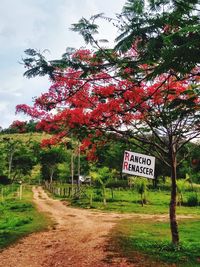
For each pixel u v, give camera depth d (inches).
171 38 211.3
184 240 619.8
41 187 3336.6
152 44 223.5
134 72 285.7
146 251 482.9
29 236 679.1
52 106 424.2
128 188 2554.1
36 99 435.5
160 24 220.5
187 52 196.1
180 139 531.8
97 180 1626.5
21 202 1701.5
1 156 3031.5
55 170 3654.0
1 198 2003.0
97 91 399.2
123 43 223.3
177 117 330.6
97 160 555.8
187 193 2295.8
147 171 380.2
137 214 1238.9
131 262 429.1
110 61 268.1
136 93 408.5
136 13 223.5
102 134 507.2
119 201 1792.6
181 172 2472.9
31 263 463.2
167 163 514.3
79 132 478.6
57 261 462.3
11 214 1146.7
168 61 202.8
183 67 209.5
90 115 445.4
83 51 275.3
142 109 426.3
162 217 1137.4
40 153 3132.4
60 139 516.1
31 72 249.1
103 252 488.4
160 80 424.2
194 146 542.3
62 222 927.7
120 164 1948.8
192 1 215.5
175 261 430.9
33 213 1195.3
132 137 500.1
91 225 845.8
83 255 481.7
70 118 457.4
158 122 423.2
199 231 773.9
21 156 3186.5
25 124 503.2
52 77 257.4
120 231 702.5
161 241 563.5
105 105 424.5
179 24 226.8
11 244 599.2
